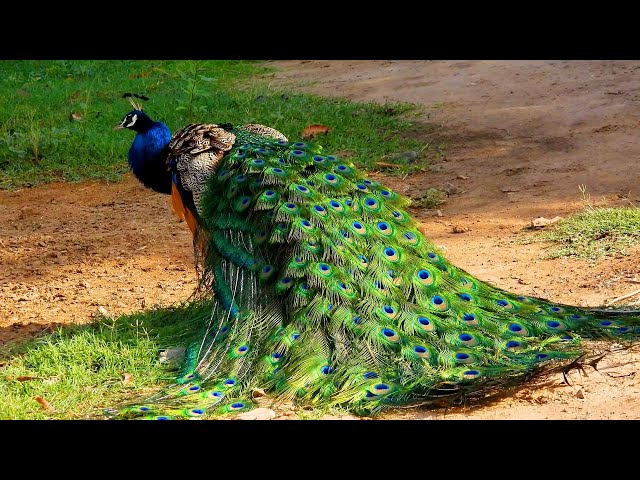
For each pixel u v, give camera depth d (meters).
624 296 10.40
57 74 27.12
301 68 27.72
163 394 8.49
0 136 20.11
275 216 9.38
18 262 13.91
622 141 17.42
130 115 11.53
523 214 14.55
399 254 9.24
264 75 26.95
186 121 20.80
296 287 8.90
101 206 16.73
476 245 13.35
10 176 18.47
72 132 20.34
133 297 12.09
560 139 18.09
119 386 9.09
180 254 13.90
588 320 8.90
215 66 27.95
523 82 22.58
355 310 8.68
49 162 19.08
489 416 7.93
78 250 14.31
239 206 9.70
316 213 9.41
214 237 9.83
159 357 9.70
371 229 9.45
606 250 12.20
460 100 21.77
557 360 8.14
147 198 17.06
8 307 11.98
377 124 20.30
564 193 15.27
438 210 15.30
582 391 8.23
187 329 10.22
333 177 9.88
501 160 17.45
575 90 21.23
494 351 8.30
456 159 17.83
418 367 8.16
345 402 7.95
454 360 8.17
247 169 9.89
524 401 8.16
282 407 8.11
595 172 16.05
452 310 8.80
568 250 12.45
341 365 8.29
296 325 8.66
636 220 13.00
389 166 17.69
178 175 10.49
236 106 22.11
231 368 8.62
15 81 26.02
